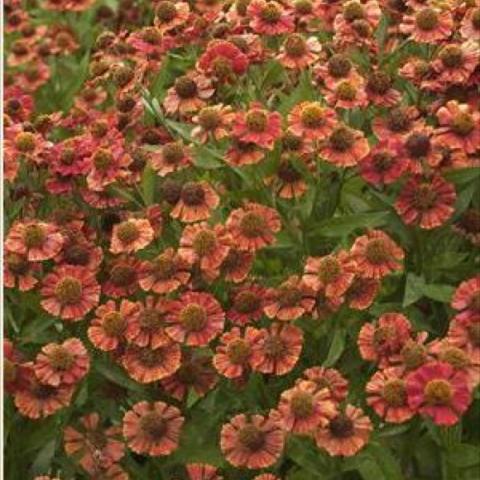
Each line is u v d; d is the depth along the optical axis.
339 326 1.32
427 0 1.64
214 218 1.46
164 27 1.76
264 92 1.65
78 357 1.26
